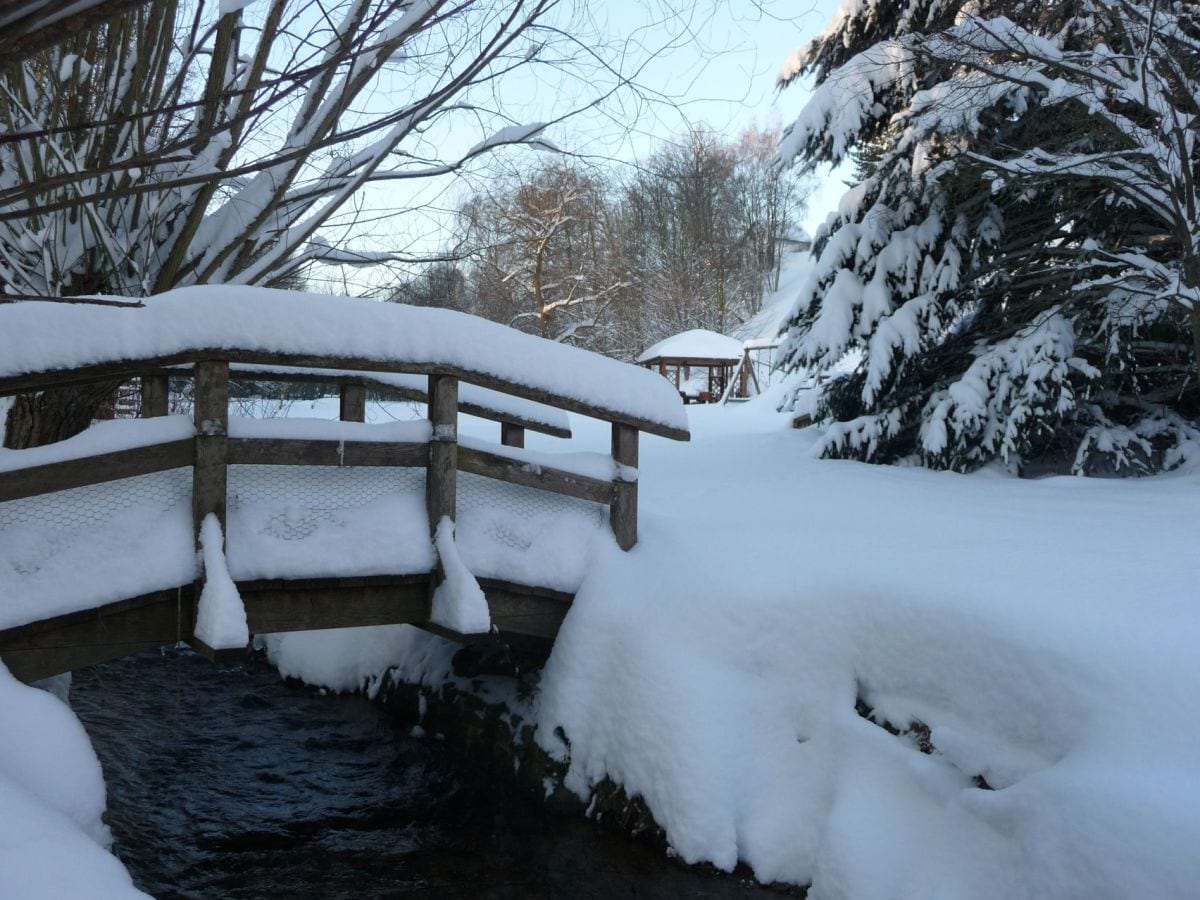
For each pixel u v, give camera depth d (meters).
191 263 4.88
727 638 5.02
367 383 5.82
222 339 4.28
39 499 4.07
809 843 4.40
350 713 6.89
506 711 5.84
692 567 5.42
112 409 7.14
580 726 5.31
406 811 5.39
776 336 12.11
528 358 5.22
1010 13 9.27
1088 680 3.68
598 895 4.45
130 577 4.12
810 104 11.27
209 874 4.70
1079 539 5.40
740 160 45.31
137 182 4.09
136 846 4.91
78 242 4.77
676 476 9.32
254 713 6.88
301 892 4.54
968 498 7.36
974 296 10.20
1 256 4.36
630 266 30.58
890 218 10.64
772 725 4.79
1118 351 8.75
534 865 4.75
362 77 3.68
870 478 8.70
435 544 4.93
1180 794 3.12
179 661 8.03
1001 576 4.55
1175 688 3.47
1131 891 3.01
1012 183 8.72
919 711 4.27
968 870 3.66
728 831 4.57
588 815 5.11
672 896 4.40
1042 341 8.81
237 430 4.46
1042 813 3.42
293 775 5.85
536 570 5.36
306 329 4.50
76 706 6.80
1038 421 8.94
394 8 2.28
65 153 3.94
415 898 4.48
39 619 3.89
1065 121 8.77
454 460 4.99
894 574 4.72
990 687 4.02
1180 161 7.29
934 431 9.32
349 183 4.38
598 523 5.74
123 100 3.91
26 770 3.25
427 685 6.55
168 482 4.38
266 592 4.61
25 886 2.30
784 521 6.38
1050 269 8.86
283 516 4.64
